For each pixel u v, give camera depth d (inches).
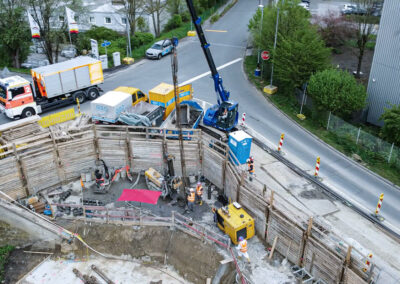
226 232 816.9
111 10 2124.8
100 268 800.9
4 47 1720.0
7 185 901.2
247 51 1883.6
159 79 1571.1
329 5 2425.0
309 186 979.3
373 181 1022.4
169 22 2274.9
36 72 1246.3
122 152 1013.8
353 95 1202.0
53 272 791.7
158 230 848.3
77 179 1012.5
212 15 2445.9
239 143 982.4
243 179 857.5
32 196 942.4
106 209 852.0
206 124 1174.3
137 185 990.4
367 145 1150.3
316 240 736.3
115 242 839.7
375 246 804.0
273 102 1422.2
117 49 1780.3
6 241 847.7
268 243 828.0
